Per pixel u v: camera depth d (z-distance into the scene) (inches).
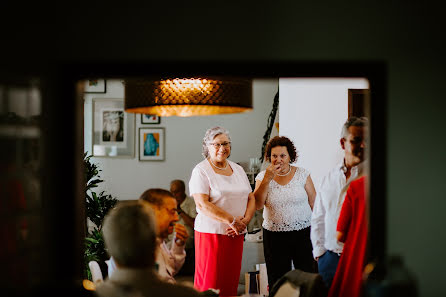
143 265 67.0
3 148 81.8
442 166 81.7
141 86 130.3
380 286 80.9
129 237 65.8
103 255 216.4
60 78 83.1
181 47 82.8
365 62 82.4
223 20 82.7
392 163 82.2
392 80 82.4
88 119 292.8
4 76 82.7
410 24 82.0
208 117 289.1
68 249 83.8
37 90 82.9
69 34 82.8
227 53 82.7
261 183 155.0
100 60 83.0
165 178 291.7
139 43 82.9
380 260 82.1
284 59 82.6
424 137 82.0
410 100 82.2
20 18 82.5
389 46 82.3
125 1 82.8
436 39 82.0
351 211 107.5
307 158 188.9
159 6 82.7
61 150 83.5
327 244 125.3
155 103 128.8
